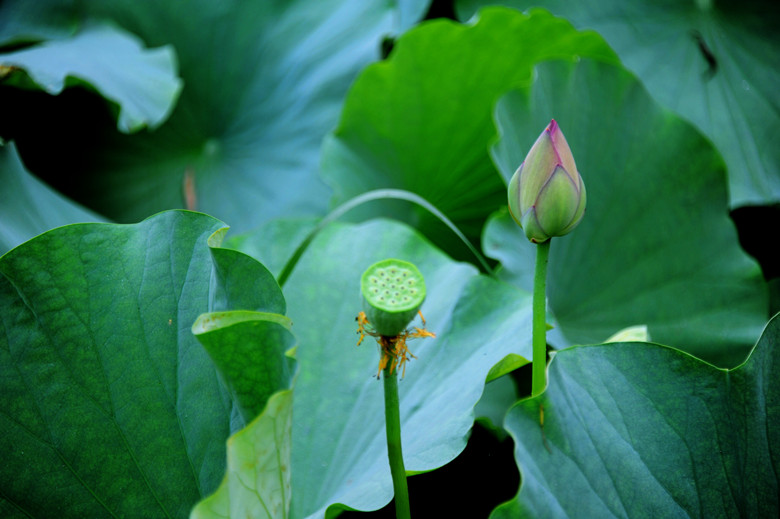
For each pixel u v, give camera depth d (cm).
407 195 236
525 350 222
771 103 303
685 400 211
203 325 200
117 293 215
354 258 241
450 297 235
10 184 236
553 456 208
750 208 300
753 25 320
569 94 257
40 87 258
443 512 238
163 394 214
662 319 250
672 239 253
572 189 208
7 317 211
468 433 214
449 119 286
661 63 304
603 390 212
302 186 303
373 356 232
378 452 222
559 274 250
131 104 276
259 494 203
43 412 211
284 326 202
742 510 208
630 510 208
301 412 228
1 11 331
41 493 210
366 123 289
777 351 210
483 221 303
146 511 213
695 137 254
